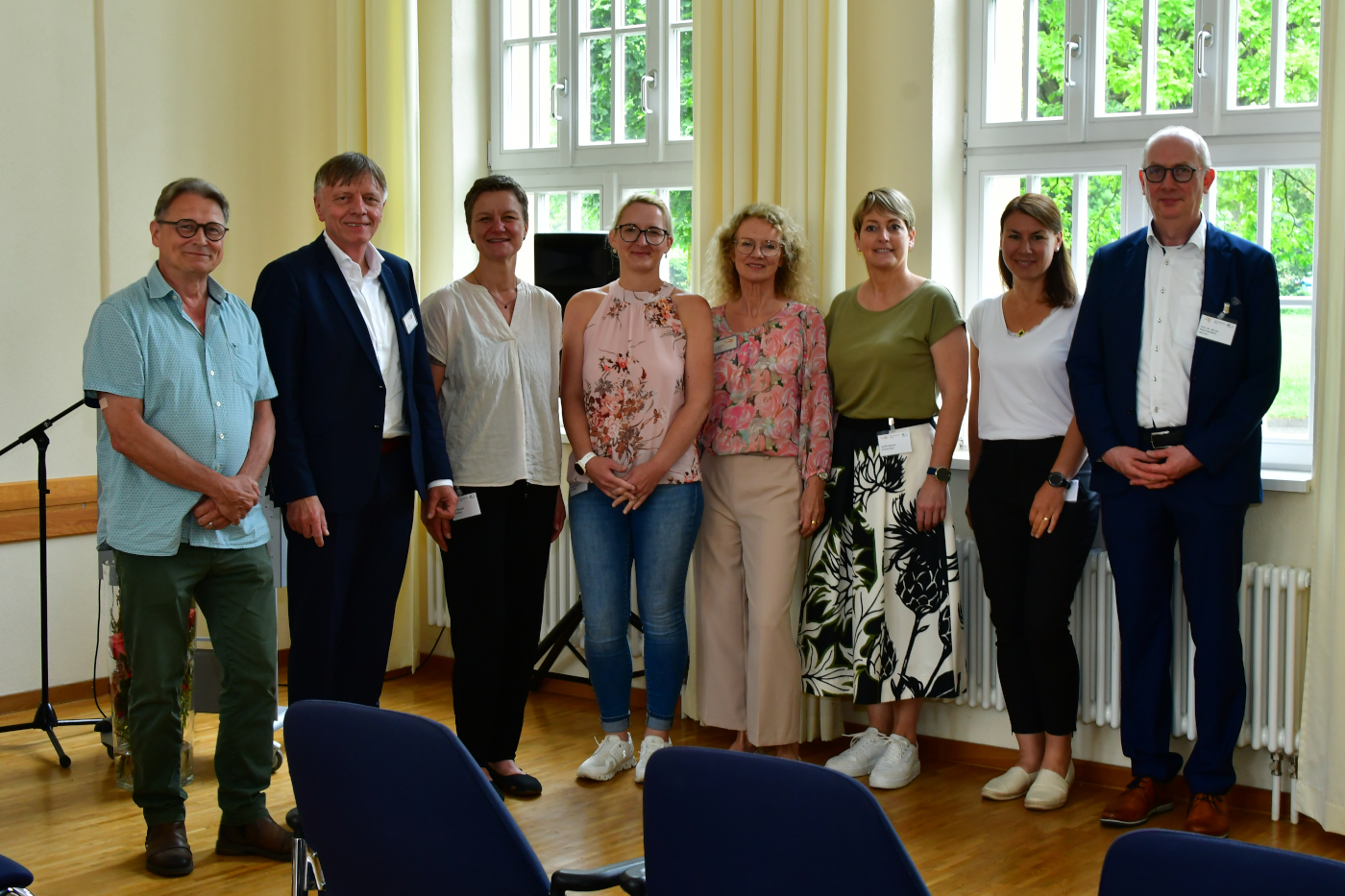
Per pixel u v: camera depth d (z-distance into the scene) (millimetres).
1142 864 1269
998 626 3490
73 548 4566
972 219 4164
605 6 4918
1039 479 3385
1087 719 3562
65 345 4527
